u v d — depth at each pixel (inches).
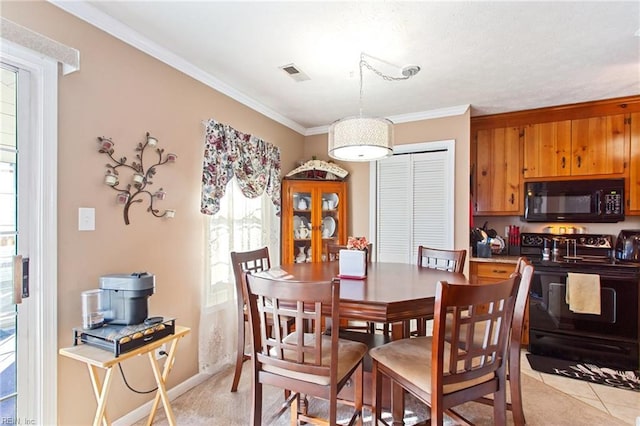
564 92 113.0
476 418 78.0
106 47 71.1
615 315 107.1
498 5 66.2
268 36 78.4
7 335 56.6
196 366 94.3
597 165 122.8
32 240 59.1
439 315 48.9
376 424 65.6
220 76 100.7
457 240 129.3
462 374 51.8
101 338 58.7
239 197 115.3
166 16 70.3
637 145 117.8
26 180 58.8
